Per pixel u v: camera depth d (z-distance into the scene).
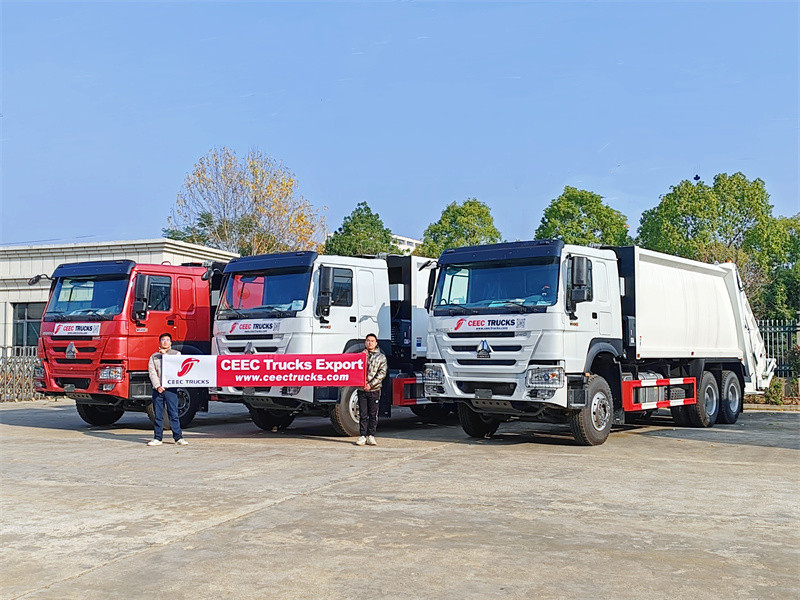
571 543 7.36
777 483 10.27
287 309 14.73
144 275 16.23
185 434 16.33
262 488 10.05
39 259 31.75
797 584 6.19
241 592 6.08
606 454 12.89
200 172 48.31
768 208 53.47
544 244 13.30
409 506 8.93
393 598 5.91
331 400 15.04
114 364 16.20
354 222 72.00
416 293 16.91
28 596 6.07
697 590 6.05
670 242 51.97
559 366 12.92
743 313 19.27
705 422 17.22
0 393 25.89
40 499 9.54
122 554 7.14
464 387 13.86
